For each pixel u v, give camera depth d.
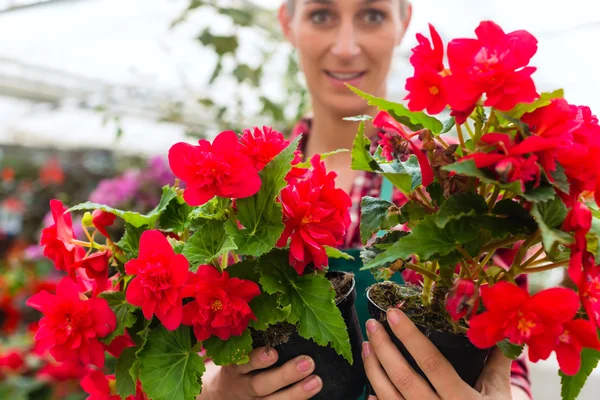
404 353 0.68
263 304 0.67
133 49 2.22
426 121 0.62
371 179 1.21
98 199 2.18
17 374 1.88
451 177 0.61
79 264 0.68
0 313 2.25
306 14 1.23
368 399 0.73
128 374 0.68
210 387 0.82
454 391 0.63
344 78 1.26
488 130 0.59
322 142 1.44
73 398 1.82
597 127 0.60
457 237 0.57
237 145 0.64
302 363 0.70
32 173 3.14
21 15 1.99
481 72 0.52
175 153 0.63
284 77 2.26
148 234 0.60
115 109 2.63
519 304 0.51
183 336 0.67
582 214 0.51
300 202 0.63
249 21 2.00
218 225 0.68
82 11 1.98
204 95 2.42
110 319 0.65
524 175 0.50
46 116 2.87
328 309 0.66
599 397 1.79
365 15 1.21
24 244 2.78
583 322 0.51
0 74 2.29
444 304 0.67
